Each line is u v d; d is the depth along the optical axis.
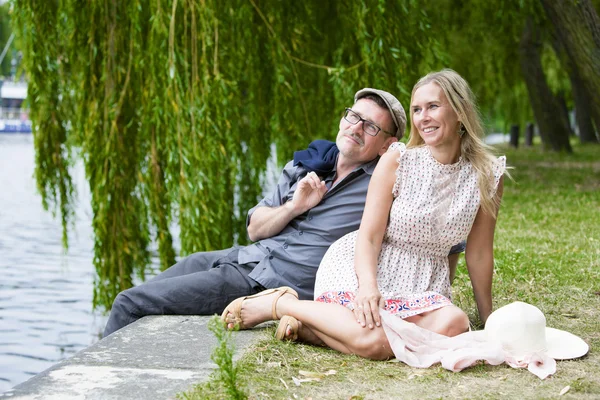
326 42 9.75
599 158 21.09
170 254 8.40
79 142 8.70
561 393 3.09
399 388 3.15
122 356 3.53
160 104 7.79
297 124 9.32
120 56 8.23
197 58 7.79
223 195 8.70
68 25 8.36
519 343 3.47
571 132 38.06
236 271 4.45
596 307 4.72
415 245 3.82
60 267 11.76
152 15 7.73
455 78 3.75
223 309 4.40
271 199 4.66
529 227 8.59
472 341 3.51
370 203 3.82
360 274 3.68
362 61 8.33
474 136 3.75
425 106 3.75
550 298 4.93
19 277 11.02
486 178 3.79
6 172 28.95
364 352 3.54
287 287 3.95
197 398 2.96
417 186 3.78
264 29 9.06
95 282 8.67
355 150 4.26
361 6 8.29
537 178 15.45
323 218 4.33
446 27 15.07
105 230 8.38
